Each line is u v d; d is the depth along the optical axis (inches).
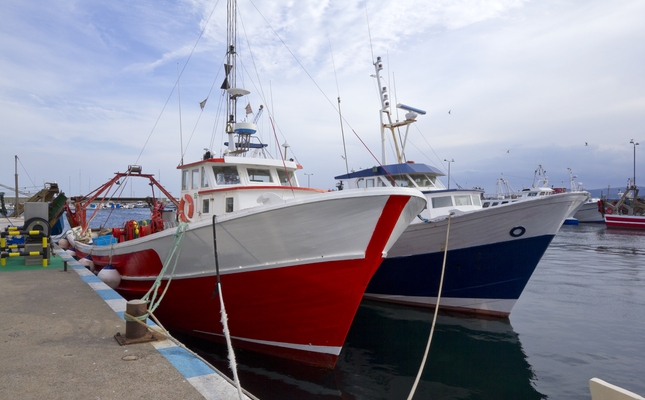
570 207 358.9
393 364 288.4
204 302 281.1
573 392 245.6
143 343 161.6
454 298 418.0
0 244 341.4
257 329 269.6
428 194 480.1
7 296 234.8
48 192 593.3
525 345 324.2
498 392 247.8
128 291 344.2
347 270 236.8
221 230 246.2
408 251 424.5
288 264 239.9
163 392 120.6
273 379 252.8
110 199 566.3
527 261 380.5
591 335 344.5
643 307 434.3
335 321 250.7
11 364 139.3
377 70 570.3
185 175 371.2
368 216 224.1
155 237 288.8
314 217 225.9
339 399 233.3
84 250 428.1
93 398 116.2
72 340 163.5
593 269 670.5
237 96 408.5
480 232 384.2
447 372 275.4
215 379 130.2
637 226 1456.7
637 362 286.7
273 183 348.2
